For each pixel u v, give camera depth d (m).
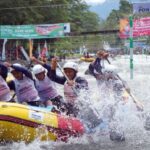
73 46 74.44
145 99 13.16
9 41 43.75
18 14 46.28
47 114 8.20
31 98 8.84
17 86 8.82
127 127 8.87
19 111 7.88
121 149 7.62
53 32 34.53
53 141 8.05
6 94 8.73
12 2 45.84
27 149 7.50
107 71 9.43
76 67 8.82
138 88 16.84
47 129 8.00
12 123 7.73
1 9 43.78
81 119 8.62
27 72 8.79
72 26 69.00
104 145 7.92
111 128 8.64
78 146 7.84
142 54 71.00
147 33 23.28
